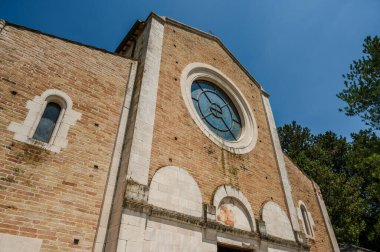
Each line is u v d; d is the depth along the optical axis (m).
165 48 10.48
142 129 7.62
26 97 6.50
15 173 5.54
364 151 12.41
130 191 6.32
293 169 13.64
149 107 8.24
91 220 6.01
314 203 13.95
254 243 8.39
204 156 9.01
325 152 25.98
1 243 4.84
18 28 7.21
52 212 5.60
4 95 6.18
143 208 6.32
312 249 11.66
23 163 5.73
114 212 6.24
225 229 7.81
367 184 22.19
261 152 11.62
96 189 6.43
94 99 7.63
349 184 21.58
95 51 8.53
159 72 9.48
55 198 5.77
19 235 5.07
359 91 12.38
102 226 6.03
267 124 13.25
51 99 6.94
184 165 8.18
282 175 11.61
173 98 9.34
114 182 6.71
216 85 12.13
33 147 6.02
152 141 7.76
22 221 5.21
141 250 5.85
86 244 5.71
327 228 13.48
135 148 7.14
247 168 10.30
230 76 12.90
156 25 10.80
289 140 27.16
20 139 5.94
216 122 10.92
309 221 12.53
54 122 6.75
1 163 5.46
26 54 7.01
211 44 13.01
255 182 10.21
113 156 7.06
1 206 5.11
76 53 8.03
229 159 9.84
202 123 9.87
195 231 7.18
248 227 8.69
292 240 9.72
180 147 8.45
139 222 6.12
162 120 8.46
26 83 6.65
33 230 5.24
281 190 11.19
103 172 6.74
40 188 5.68
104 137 7.24
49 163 6.05
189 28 12.30
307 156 25.53
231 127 11.45
